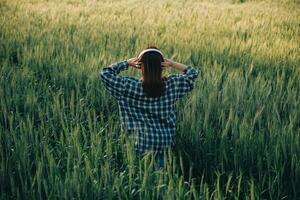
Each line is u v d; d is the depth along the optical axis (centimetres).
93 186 324
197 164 400
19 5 1260
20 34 835
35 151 376
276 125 427
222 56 718
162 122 372
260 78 584
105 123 455
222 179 374
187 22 1043
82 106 482
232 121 443
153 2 1486
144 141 366
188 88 374
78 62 625
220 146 396
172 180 313
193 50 743
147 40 803
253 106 481
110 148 368
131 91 361
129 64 382
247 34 942
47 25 962
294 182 366
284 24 1124
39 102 514
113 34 859
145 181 321
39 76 629
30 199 325
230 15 1212
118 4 1391
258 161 372
